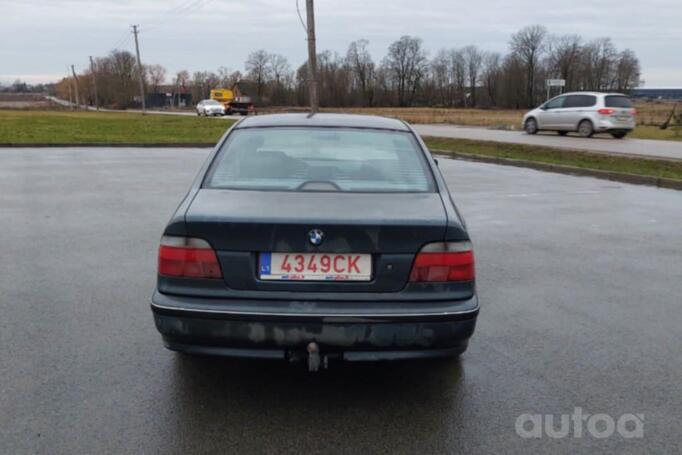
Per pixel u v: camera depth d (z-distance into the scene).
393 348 2.91
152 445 2.75
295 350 2.90
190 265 2.93
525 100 99.62
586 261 6.04
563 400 3.24
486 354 3.79
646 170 12.98
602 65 97.12
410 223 2.93
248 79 107.75
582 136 22.19
